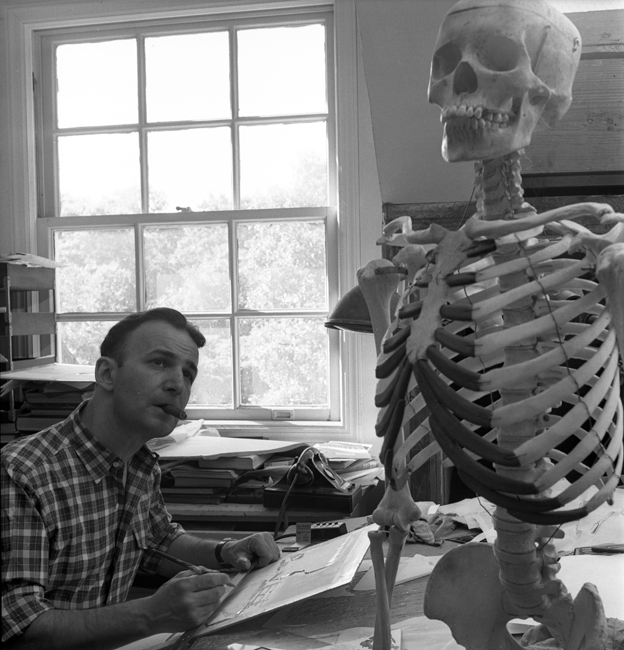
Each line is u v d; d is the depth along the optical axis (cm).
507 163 88
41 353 274
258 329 269
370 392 256
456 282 82
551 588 87
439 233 87
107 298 277
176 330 143
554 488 157
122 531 145
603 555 140
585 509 75
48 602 126
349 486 210
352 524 174
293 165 268
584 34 183
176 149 275
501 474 82
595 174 189
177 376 140
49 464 133
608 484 78
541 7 85
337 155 258
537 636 105
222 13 267
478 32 84
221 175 273
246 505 213
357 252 258
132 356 138
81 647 119
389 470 90
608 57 183
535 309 87
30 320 253
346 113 255
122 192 279
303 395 268
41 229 279
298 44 266
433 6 194
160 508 163
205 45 271
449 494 223
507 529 85
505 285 86
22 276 244
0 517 125
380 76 205
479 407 77
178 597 121
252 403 270
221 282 271
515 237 85
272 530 212
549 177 190
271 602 120
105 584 143
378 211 256
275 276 269
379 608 94
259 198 271
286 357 268
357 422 257
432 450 92
